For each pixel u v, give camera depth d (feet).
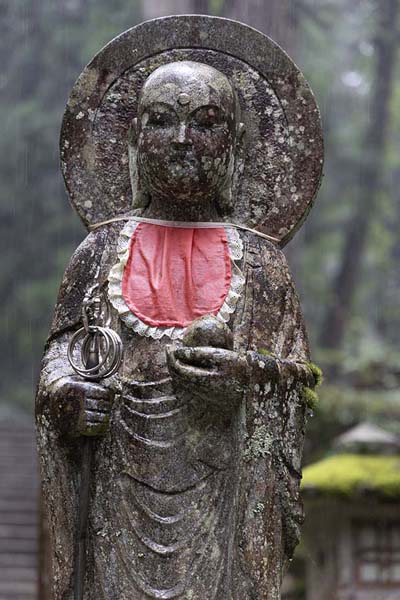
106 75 15.40
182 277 14.42
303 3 63.16
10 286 77.92
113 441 13.91
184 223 14.76
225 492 13.83
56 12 74.38
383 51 75.97
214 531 13.73
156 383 13.92
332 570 28.37
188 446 13.78
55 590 13.79
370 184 76.54
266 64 15.35
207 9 39.34
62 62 74.18
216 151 14.28
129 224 14.84
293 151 15.29
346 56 81.82
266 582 13.55
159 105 14.23
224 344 13.55
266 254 14.87
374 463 29.17
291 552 14.34
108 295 14.40
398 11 75.51
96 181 15.34
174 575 13.57
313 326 85.92
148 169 14.35
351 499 27.81
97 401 13.47
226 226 14.83
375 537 28.25
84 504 13.69
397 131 84.33
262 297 14.58
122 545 13.73
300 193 15.24
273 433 13.85
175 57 15.38
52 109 74.13
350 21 83.10
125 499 13.79
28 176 74.90
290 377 14.08
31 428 63.93
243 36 15.35
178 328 14.17
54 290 75.20
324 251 79.41
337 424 40.45
